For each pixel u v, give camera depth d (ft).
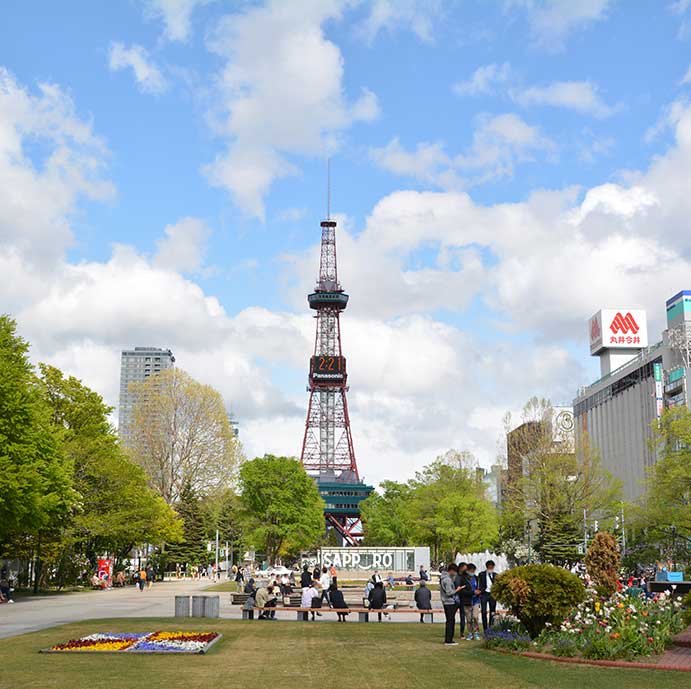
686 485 238.89
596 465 297.12
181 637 97.50
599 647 79.82
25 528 205.98
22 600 200.85
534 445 312.50
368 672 73.72
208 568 433.48
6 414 187.62
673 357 513.04
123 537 287.07
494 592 91.71
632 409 580.71
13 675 71.82
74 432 261.24
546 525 298.35
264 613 138.62
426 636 106.63
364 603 153.28
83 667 76.89
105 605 178.91
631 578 193.06
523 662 79.46
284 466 406.41
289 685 66.54
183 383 364.79
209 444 360.89
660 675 70.79
